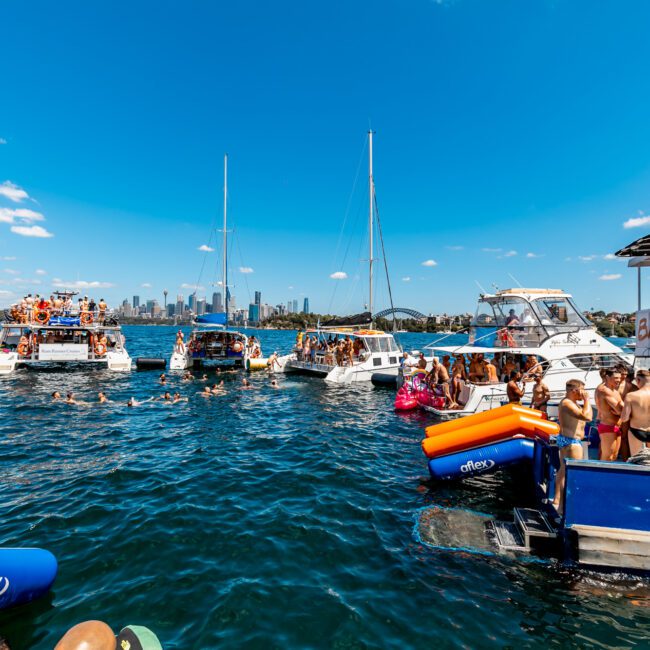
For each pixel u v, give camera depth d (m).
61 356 26.08
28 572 4.75
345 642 4.34
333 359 24.19
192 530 6.62
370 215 29.02
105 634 3.62
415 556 5.93
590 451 7.89
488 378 14.83
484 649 4.25
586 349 14.51
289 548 6.14
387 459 10.36
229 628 4.52
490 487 8.49
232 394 19.53
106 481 8.68
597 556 5.30
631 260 8.43
